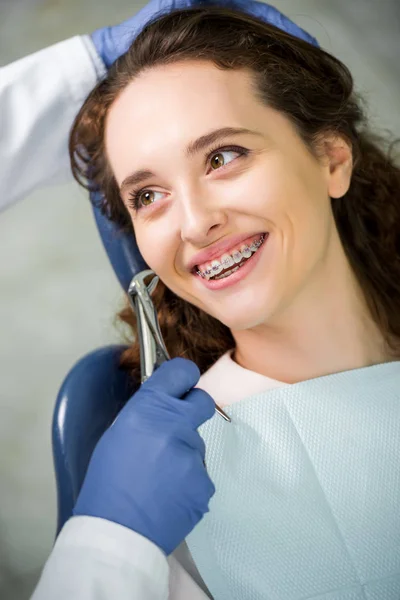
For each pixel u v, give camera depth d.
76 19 3.80
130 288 0.94
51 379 2.61
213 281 0.97
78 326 2.77
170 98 0.95
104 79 1.04
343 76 1.15
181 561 1.01
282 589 0.95
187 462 0.87
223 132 0.94
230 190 0.93
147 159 0.95
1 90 1.20
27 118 1.21
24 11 3.93
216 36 0.99
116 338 2.55
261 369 1.08
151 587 0.83
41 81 1.21
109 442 0.89
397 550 0.97
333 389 1.02
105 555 0.83
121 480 0.86
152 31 0.99
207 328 1.25
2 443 2.44
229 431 1.00
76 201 3.27
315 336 1.04
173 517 0.86
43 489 2.28
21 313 2.86
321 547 0.96
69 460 1.12
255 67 0.98
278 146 0.97
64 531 0.86
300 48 1.09
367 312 1.09
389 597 0.96
